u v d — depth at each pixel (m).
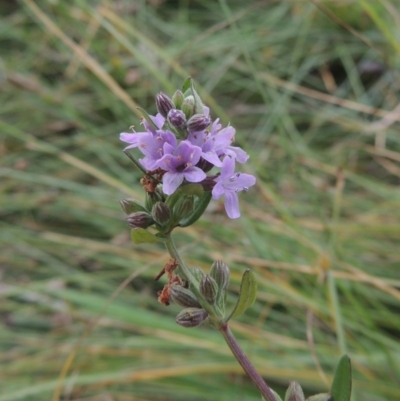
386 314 0.33
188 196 0.21
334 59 0.53
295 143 0.45
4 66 0.52
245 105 0.50
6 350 0.38
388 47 0.49
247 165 0.39
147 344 0.35
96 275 0.41
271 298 0.35
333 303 0.30
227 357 0.33
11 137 0.49
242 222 0.35
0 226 0.44
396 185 0.45
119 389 0.34
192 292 0.21
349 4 0.52
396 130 0.45
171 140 0.21
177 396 0.33
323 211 0.41
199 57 0.53
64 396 0.34
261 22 0.56
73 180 0.46
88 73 0.51
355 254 0.38
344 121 0.47
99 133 0.47
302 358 0.32
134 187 0.43
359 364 0.31
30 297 0.39
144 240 0.21
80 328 0.38
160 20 0.57
